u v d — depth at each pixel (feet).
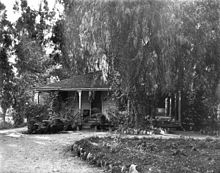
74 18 35.12
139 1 27.91
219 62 42.16
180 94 50.26
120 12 27.96
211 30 39.45
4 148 30.14
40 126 45.98
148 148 25.09
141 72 30.58
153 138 33.09
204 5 38.29
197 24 36.50
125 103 41.32
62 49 73.87
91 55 33.24
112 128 48.93
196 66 40.63
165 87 31.86
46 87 58.59
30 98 73.05
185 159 20.40
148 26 28.17
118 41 29.09
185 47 34.68
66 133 45.73
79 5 32.07
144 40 28.99
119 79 33.78
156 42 29.01
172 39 29.55
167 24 28.63
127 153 23.29
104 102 56.85
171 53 30.04
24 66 82.23
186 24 33.42
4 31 82.02
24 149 29.68
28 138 38.75
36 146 31.65
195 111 52.65
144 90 33.50
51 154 27.12
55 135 42.45
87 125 52.60
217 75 43.91
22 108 70.59
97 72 38.22
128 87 33.04
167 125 50.31
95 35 29.89
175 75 34.55
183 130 50.62
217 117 50.57
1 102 75.87
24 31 86.07
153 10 27.99
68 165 22.48
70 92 60.80
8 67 80.84
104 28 29.04
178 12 30.37
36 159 24.71
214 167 17.90
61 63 85.40
